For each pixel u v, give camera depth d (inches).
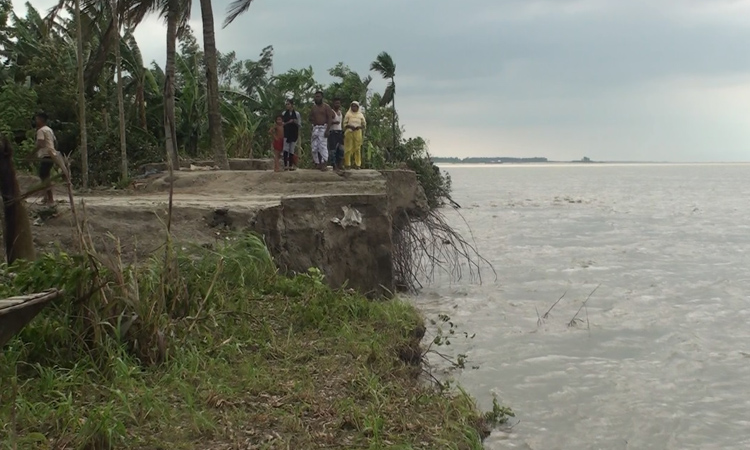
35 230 362.0
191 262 302.0
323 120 561.9
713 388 320.8
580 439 262.5
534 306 488.4
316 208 426.6
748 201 1758.1
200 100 1006.4
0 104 790.5
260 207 396.5
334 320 305.6
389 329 314.5
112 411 186.7
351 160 660.7
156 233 370.3
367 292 433.4
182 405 203.2
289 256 400.8
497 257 730.2
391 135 1285.7
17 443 165.0
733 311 474.6
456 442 204.1
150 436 182.2
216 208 387.2
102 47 773.9
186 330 251.4
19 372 213.2
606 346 388.2
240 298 297.7
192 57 1063.0
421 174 1264.8
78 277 229.0
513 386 319.0
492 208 1497.3
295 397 215.9
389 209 503.2
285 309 304.8
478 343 390.6
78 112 784.9
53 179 237.5
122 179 651.5
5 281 253.8
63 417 183.2
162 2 708.0
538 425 274.4
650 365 354.9
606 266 671.1
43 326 222.5
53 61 826.2
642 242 869.2
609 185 3102.9
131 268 247.8
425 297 518.6
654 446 257.9
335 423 200.1
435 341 351.6
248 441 185.2
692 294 534.6
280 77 1238.9
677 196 2032.5
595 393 312.2
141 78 898.7
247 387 220.1
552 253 762.8
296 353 259.0
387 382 246.2
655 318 453.1
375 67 1286.9
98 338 225.5
